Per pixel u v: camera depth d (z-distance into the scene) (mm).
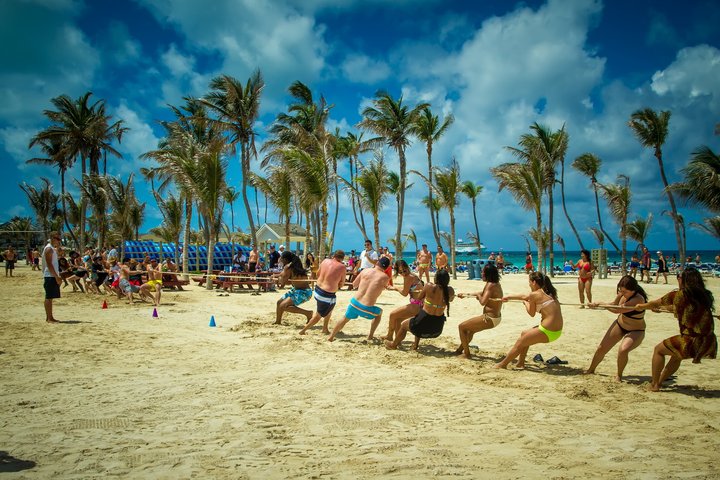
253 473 3145
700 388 5660
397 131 28188
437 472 3178
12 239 53344
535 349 8180
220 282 19469
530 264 30656
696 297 5324
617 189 32375
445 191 26719
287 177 22125
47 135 37281
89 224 56844
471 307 14141
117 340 8227
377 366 6578
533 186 23906
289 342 8141
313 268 20250
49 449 3559
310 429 4082
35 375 5840
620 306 6051
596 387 5664
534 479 3070
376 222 24125
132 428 4059
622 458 3482
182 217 30484
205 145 29719
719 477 3117
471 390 5461
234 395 5109
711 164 21422
